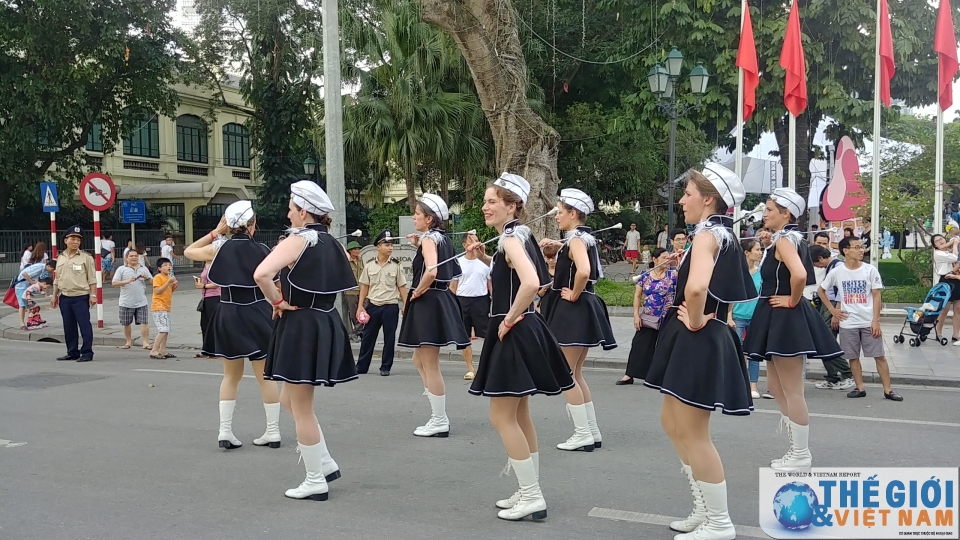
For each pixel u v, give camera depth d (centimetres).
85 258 1121
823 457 589
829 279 835
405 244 1492
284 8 3073
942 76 1500
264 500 500
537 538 432
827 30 1844
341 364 498
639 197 2842
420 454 611
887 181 1770
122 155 3412
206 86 3503
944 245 1382
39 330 1434
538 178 1425
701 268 379
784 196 563
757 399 816
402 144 1986
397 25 1995
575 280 595
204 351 608
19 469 569
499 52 1387
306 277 484
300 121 3234
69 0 2333
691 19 1884
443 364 1101
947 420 714
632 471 561
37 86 2384
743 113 1597
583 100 2703
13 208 2927
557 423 709
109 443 644
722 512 404
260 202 3384
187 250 638
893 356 1048
